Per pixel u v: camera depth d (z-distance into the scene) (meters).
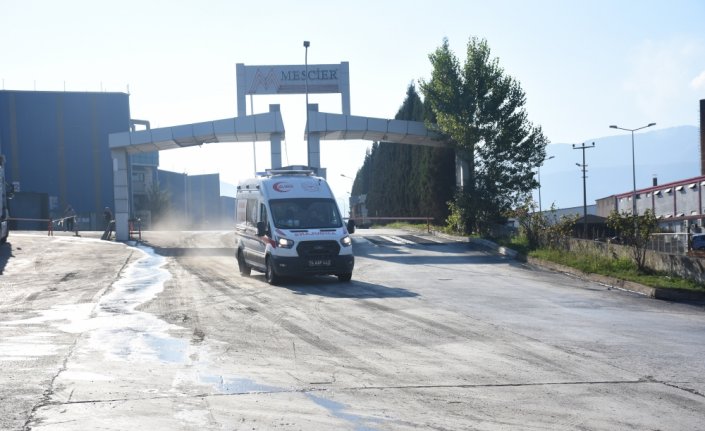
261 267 19.97
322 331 11.99
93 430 6.58
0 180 30.61
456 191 37.84
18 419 6.89
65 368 9.12
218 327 12.36
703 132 66.38
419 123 37.34
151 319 13.23
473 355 10.07
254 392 8.02
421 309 14.59
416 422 6.93
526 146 37.06
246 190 22.12
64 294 17.09
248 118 35.09
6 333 11.71
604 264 21.61
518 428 6.77
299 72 39.62
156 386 8.25
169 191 80.44
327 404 7.54
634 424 6.89
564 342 11.07
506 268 23.91
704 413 7.26
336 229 19.48
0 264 24.25
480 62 37.03
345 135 37.53
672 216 58.53
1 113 69.25
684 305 15.78
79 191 70.75
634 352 10.32
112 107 71.62
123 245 32.47
